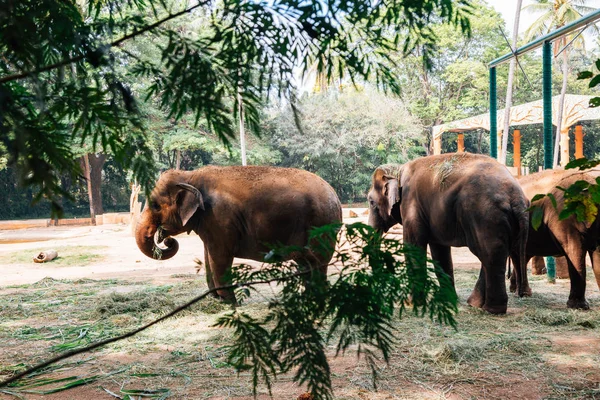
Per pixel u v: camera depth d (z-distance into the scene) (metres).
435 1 1.43
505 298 6.40
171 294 8.37
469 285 8.66
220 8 1.43
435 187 7.10
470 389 3.92
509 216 6.40
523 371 4.31
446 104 48.09
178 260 14.90
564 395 3.79
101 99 1.33
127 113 1.37
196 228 7.88
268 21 1.41
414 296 1.47
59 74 1.19
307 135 42.47
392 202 7.73
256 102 1.45
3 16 1.13
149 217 8.00
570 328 5.73
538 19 31.05
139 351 5.26
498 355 4.75
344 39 1.49
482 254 6.45
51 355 5.24
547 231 7.02
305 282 1.49
